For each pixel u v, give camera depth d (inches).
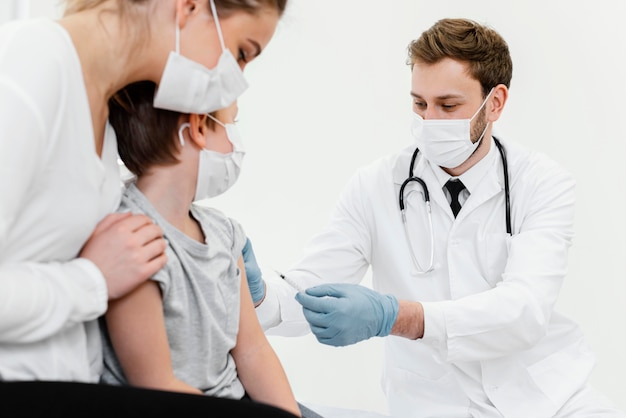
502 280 75.7
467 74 72.8
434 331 67.8
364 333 65.6
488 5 103.2
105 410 30.9
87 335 39.1
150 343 39.6
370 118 106.3
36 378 34.8
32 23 34.4
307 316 64.0
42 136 32.6
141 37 37.5
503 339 69.4
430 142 74.3
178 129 42.5
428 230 77.8
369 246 81.3
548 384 73.2
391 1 105.2
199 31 38.4
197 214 46.8
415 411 76.6
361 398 105.4
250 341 50.1
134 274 37.0
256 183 110.3
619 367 98.8
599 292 99.6
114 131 41.9
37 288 32.8
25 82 32.1
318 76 107.8
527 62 102.3
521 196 76.9
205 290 43.6
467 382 74.7
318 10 107.4
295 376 108.2
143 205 42.2
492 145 78.7
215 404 32.1
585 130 100.1
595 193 99.9
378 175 81.4
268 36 41.0
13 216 31.5
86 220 36.4
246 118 110.4
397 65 105.1
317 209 108.0
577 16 100.0
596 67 99.5
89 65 36.4
